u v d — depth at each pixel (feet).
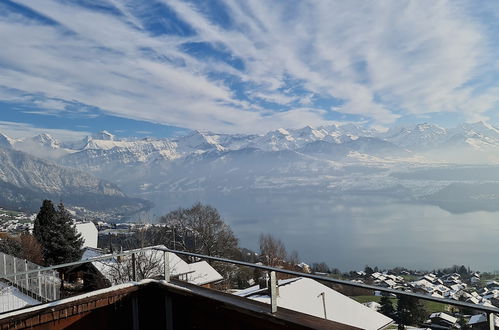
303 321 7.44
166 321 10.40
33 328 8.83
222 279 72.74
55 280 31.32
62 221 94.07
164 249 10.98
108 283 37.81
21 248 82.53
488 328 5.65
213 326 9.22
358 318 34.53
